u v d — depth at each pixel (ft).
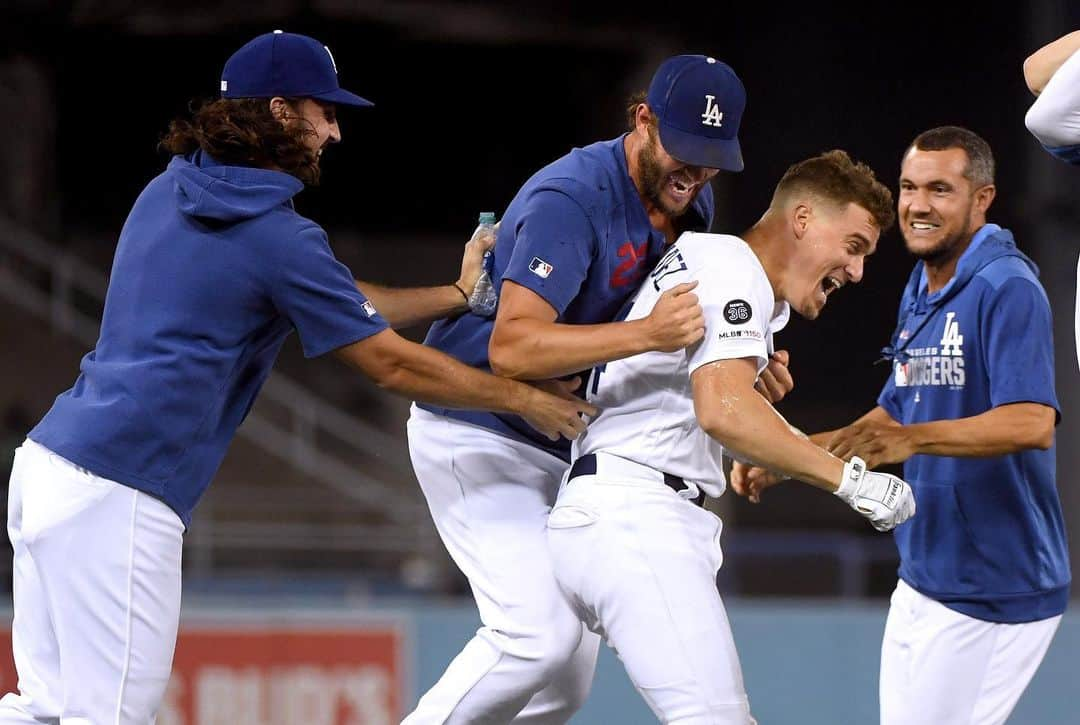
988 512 51.57
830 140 161.27
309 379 174.50
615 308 46.57
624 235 45.14
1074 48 42.60
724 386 41.57
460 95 188.96
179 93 186.70
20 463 43.19
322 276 42.52
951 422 48.80
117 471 41.75
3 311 169.99
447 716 47.85
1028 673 52.95
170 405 42.01
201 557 127.75
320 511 150.92
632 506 43.42
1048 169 144.25
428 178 191.72
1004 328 49.88
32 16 174.19
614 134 183.42
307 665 88.79
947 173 51.57
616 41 176.96
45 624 42.88
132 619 42.01
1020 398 49.08
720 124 43.70
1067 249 142.31
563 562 44.73
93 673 41.68
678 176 44.70
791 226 43.78
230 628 88.33
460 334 50.60
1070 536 137.69
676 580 43.01
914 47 156.56
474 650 48.47
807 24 162.50
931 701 53.06
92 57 182.50
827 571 116.98
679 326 41.19
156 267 42.52
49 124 181.98
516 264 43.93
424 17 176.14
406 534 136.67
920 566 53.11
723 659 42.88
